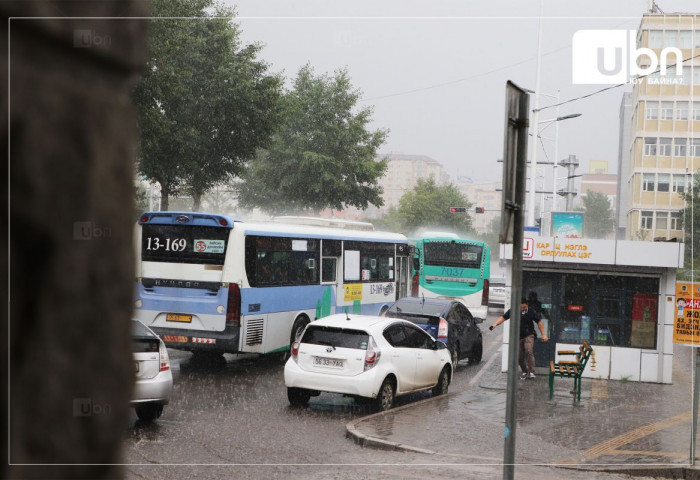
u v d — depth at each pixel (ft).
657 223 276.21
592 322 60.29
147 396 35.70
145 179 100.17
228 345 53.72
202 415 39.55
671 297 58.90
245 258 54.65
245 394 46.57
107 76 2.62
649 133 276.00
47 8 2.42
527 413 44.21
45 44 2.44
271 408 42.68
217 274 54.08
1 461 2.35
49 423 2.45
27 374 2.40
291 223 68.49
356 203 158.92
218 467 29.22
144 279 55.06
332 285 66.95
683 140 274.57
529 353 58.39
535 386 54.90
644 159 276.82
